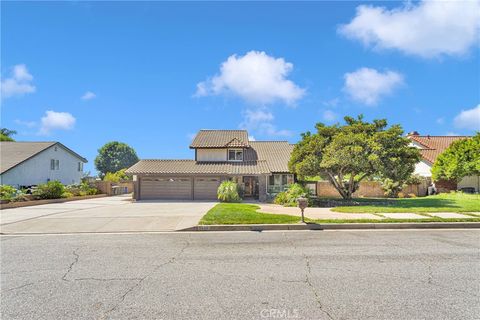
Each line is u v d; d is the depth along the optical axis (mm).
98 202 25688
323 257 7391
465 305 4621
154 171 27828
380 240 9352
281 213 14391
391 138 19688
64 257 7617
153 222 12898
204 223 11812
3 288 5457
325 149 20484
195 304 4715
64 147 38250
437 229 11266
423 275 5984
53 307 4645
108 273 6266
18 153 32812
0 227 12328
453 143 27250
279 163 31047
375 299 4852
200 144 30844
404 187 28641
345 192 22328
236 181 29844
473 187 28625
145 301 4840
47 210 18375
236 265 6770
